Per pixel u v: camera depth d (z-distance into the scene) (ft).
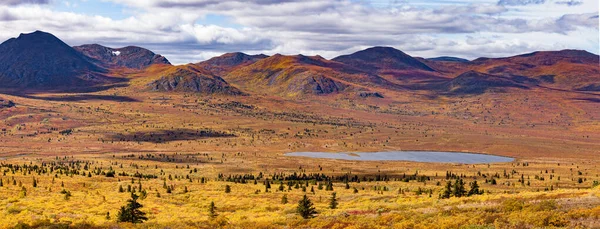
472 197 307.78
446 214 215.51
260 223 223.10
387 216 220.64
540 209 201.26
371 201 422.41
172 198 490.90
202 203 437.17
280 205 402.52
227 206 404.57
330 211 305.53
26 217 287.48
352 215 254.06
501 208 217.97
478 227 171.32
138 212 281.74
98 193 519.60
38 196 452.76
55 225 219.20
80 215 306.76
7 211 320.29
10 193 470.39
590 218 169.17
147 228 215.10
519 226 167.94
